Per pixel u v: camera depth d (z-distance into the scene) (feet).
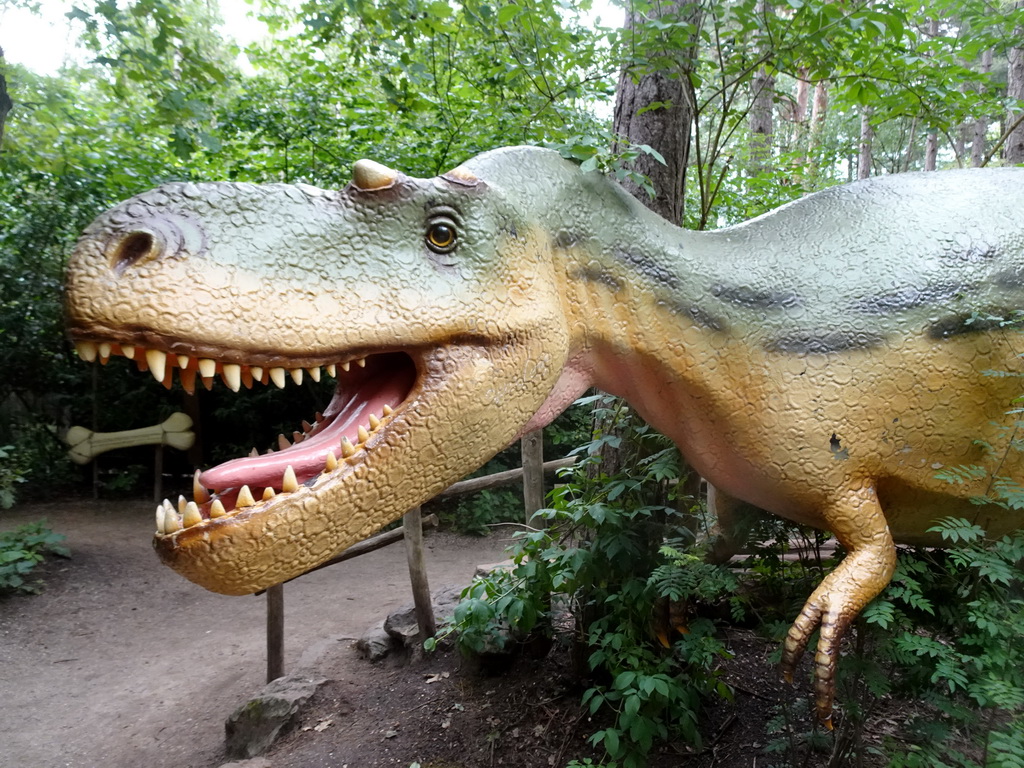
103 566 23.30
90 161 26.20
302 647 16.46
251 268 4.92
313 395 31.60
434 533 27.07
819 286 7.11
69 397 31.94
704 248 7.34
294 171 23.12
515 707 10.69
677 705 8.45
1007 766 5.45
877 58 10.44
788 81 34.09
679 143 10.55
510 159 6.71
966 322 7.02
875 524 6.90
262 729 11.63
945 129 11.68
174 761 12.25
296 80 22.91
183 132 13.67
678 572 8.16
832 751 8.20
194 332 4.63
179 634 18.80
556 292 6.60
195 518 4.80
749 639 11.21
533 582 10.13
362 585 21.34
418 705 11.43
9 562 21.47
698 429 7.30
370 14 13.73
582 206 6.88
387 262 5.49
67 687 15.85
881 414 6.91
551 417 7.20
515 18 10.27
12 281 28.91
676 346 6.99
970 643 6.37
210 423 33.22
